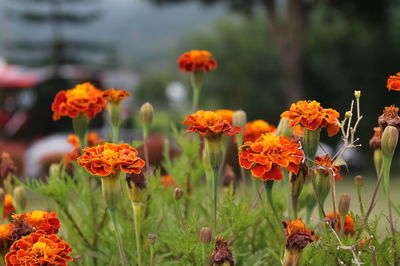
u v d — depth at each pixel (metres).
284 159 0.92
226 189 1.16
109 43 9.48
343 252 0.97
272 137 0.93
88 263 1.14
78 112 1.12
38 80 6.02
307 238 0.90
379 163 1.03
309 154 0.97
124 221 1.11
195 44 10.49
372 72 8.80
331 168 0.96
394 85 0.98
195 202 1.18
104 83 6.39
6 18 9.29
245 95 9.78
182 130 1.22
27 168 4.40
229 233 1.08
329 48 8.94
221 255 0.91
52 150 4.55
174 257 1.09
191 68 1.23
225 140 1.11
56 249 0.92
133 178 0.97
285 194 1.15
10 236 0.95
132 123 4.12
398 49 8.81
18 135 5.86
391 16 8.47
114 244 1.08
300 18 7.93
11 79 5.95
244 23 10.17
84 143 1.14
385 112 0.97
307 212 1.08
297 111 0.96
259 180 1.05
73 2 9.40
